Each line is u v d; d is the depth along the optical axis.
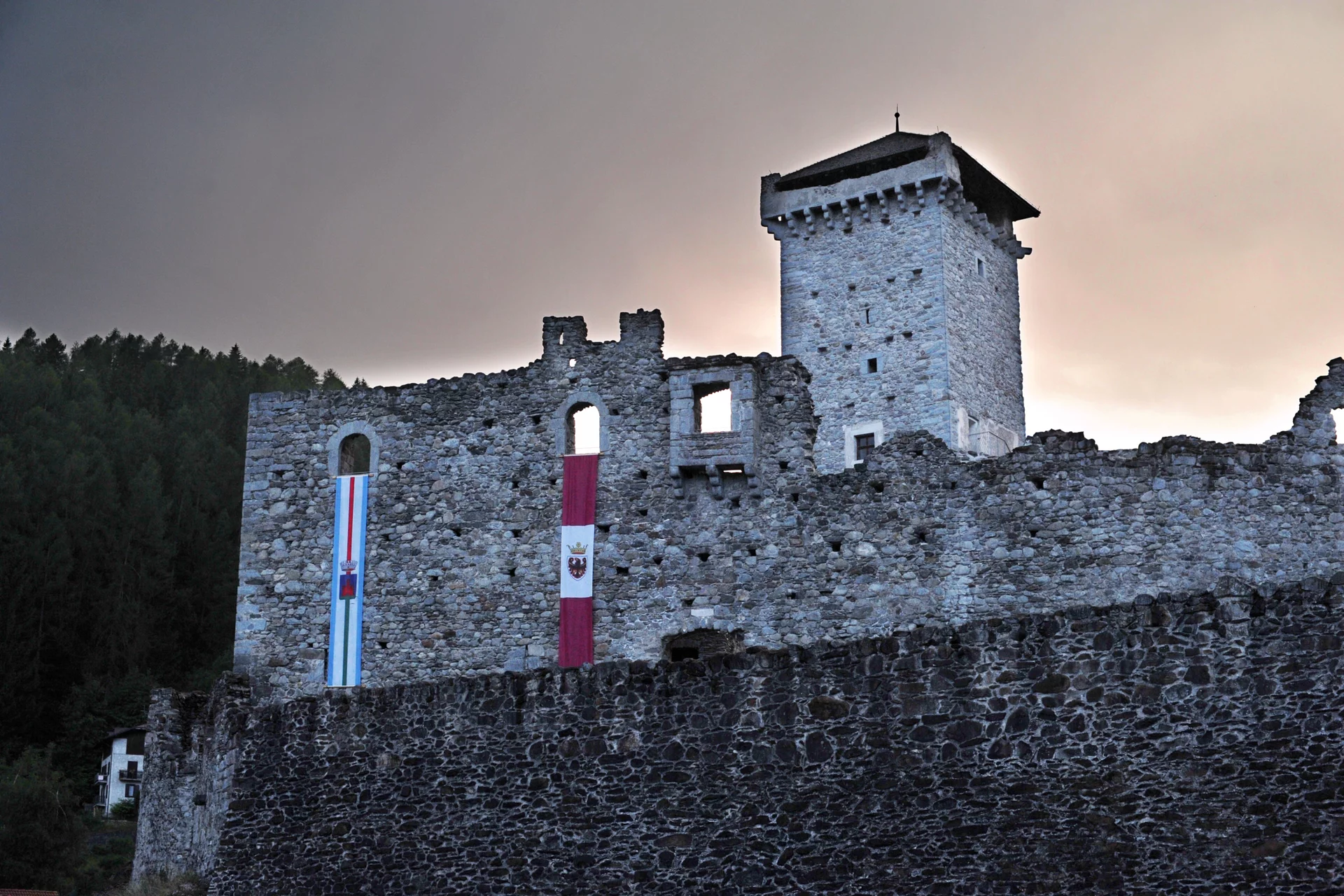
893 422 50.66
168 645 77.25
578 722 26.19
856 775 23.27
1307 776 20.31
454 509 38.56
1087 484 33.84
